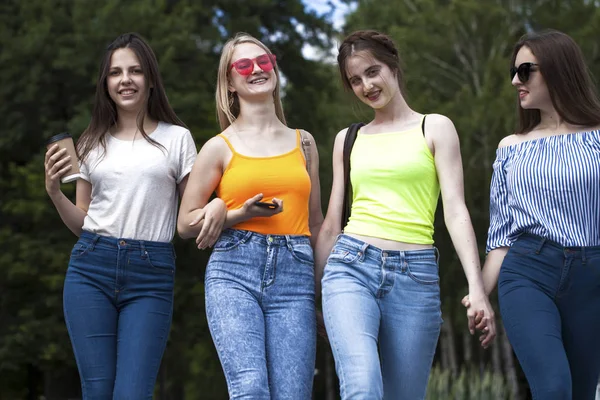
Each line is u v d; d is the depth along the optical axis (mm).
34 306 18656
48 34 18703
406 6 24109
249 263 4535
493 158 19078
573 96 4641
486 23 21297
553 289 4402
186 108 18031
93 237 4828
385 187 4605
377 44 4699
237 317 4422
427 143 4621
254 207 4434
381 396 4266
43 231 18844
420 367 4555
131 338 4668
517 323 4348
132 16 18531
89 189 5043
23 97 18828
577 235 4430
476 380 15484
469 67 21719
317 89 22453
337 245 4621
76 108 18094
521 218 4586
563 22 21328
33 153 19812
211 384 30594
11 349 18453
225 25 20688
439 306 4605
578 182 4496
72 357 18766
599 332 4398
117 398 4555
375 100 4703
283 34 22094
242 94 4809
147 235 4852
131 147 4965
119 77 4977
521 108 4824
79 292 4773
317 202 4977
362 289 4480
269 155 4699
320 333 4945
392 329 4516
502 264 4574
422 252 4543
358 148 4754
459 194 4582
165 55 18000
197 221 4543
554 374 4160
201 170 4703
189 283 18484
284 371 4445
